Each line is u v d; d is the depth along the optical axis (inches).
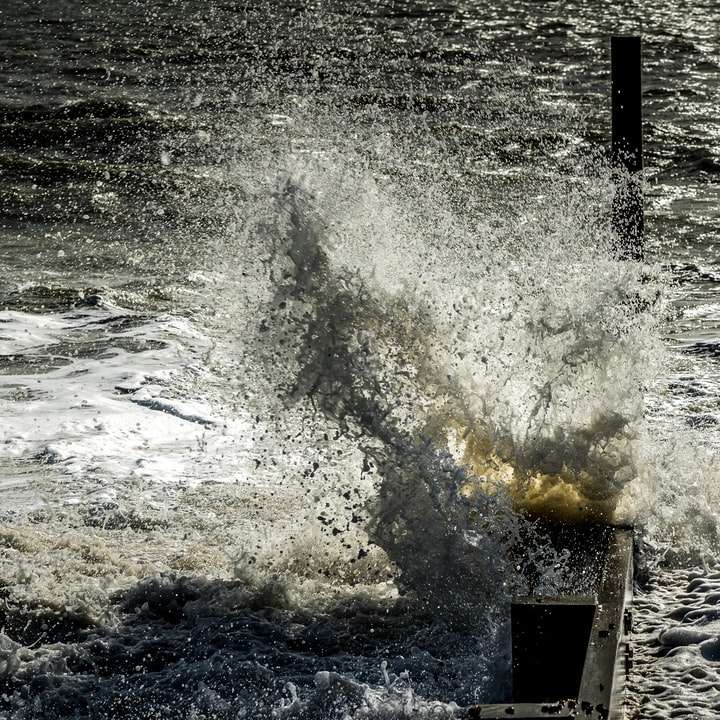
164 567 757.9
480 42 4985.2
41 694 579.2
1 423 1150.3
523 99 3592.5
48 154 2999.5
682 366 1391.5
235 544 802.2
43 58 4207.7
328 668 602.2
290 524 821.2
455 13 6043.3
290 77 3494.1
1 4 5654.5
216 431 1125.1
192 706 562.6
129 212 2474.2
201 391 1289.4
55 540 801.6
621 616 578.9
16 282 1919.3
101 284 1913.1
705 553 762.8
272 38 4315.9
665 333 1589.6
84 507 888.9
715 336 1574.8
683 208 2667.3
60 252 2162.9
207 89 3575.3
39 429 1128.2
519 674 517.0
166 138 3075.8
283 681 583.8
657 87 4220.0
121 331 1601.9
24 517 864.3
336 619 664.4
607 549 700.7
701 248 2301.9
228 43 4249.5
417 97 3356.3
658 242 2352.4
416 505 686.5
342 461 810.8
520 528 727.7
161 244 2218.3
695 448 880.3
